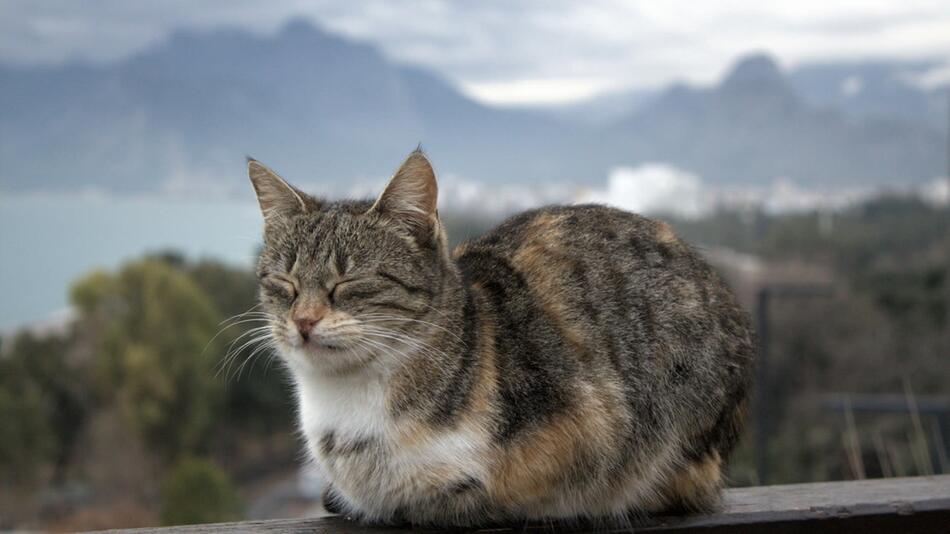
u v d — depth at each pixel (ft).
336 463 10.85
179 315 126.31
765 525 11.24
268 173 12.04
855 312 72.38
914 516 11.42
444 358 10.64
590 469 11.10
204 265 145.48
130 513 103.30
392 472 10.62
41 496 110.32
